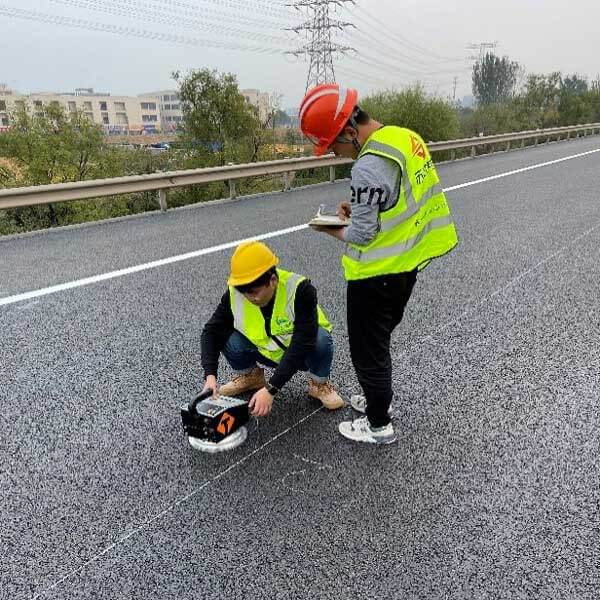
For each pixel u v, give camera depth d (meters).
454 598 1.92
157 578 2.04
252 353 3.06
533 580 1.98
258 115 22.50
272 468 2.62
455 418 2.99
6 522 2.32
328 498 2.41
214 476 2.57
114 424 3.00
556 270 5.36
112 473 2.61
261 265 2.51
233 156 21.77
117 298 4.86
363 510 2.34
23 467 2.66
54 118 19.86
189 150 22.11
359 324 2.54
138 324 4.29
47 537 2.24
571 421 2.94
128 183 8.68
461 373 3.46
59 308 4.64
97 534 2.25
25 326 4.28
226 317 2.93
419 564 2.06
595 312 4.32
